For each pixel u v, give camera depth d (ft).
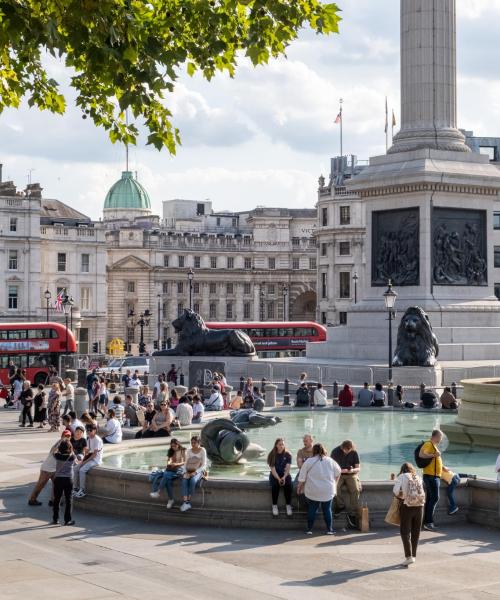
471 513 85.20
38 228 457.27
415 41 223.10
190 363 219.00
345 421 145.28
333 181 538.06
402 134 223.51
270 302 652.89
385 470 101.35
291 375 208.03
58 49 53.16
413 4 223.30
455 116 225.76
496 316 218.59
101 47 54.85
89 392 203.72
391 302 181.47
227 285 638.94
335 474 80.89
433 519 83.35
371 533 81.41
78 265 493.77
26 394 171.94
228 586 65.00
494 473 99.66
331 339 230.27
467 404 121.39
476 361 206.80
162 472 87.20
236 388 213.05
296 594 63.31
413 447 117.91
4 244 449.06
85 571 68.64
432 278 213.25
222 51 62.85
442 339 209.87
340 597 62.80
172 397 155.22
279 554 74.18
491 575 68.28
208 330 233.14
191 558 72.79
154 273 604.90
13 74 70.13
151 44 56.85
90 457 93.45
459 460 108.99
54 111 69.62
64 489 85.61
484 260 220.84
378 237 222.69
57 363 268.00
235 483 84.43
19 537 80.59
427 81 222.28
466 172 214.90
